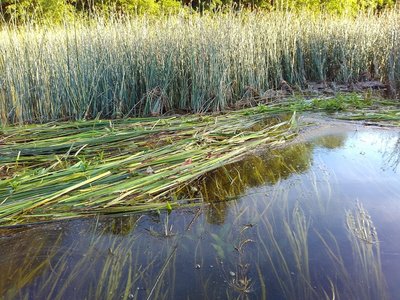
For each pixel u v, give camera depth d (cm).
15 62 485
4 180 281
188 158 323
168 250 215
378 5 1135
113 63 536
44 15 623
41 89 495
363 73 692
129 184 277
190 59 544
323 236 221
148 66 544
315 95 586
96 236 230
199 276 193
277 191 280
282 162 333
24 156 338
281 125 429
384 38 693
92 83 515
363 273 189
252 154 353
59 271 199
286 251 209
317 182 293
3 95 474
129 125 427
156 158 320
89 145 358
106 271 198
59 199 260
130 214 253
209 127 409
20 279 194
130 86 548
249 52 585
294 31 700
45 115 498
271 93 580
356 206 254
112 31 552
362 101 521
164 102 536
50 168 303
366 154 346
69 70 505
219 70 544
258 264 200
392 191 273
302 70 691
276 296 178
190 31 556
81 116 509
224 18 611
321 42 716
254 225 237
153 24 597
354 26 738
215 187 290
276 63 644
